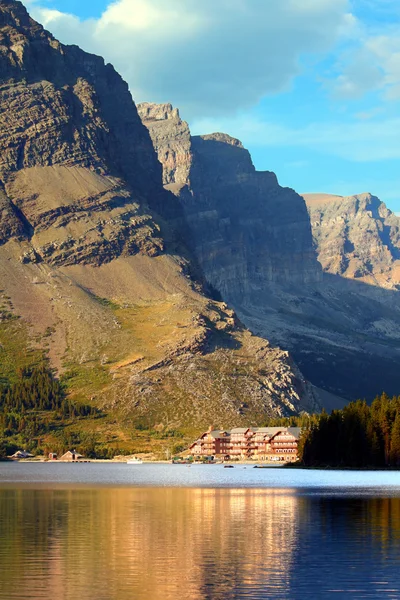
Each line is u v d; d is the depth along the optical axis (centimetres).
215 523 14188
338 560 10769
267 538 12462
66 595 9012
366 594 9181
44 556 10975
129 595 9031
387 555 11106
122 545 11806
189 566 10381
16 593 9081
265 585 9500
